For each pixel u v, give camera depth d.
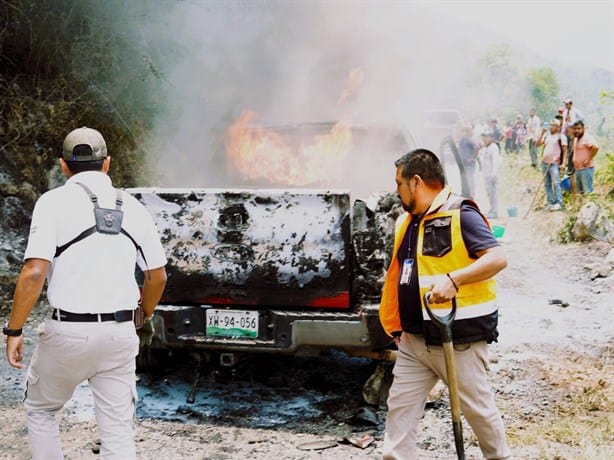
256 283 3.92
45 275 2.55
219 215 3.96
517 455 3.38
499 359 4.86
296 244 3.88
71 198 2.66
